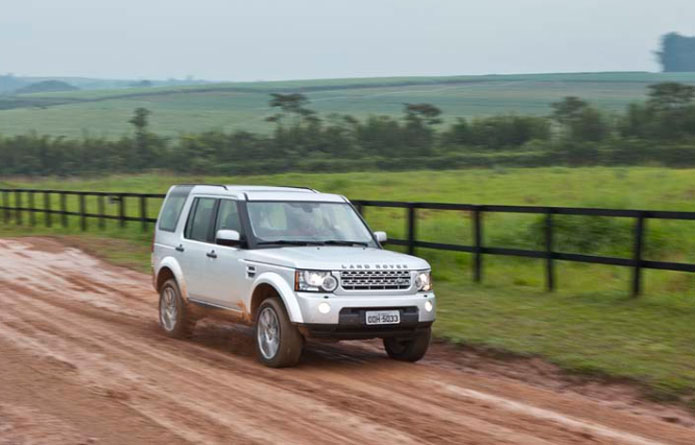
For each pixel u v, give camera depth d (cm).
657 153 6762
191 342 1060
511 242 1806
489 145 8562
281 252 921
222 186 1062
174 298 1096
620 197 2653
